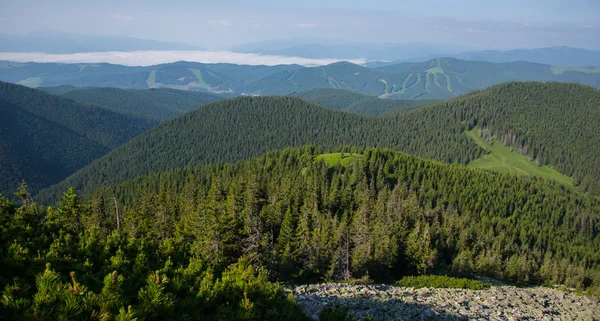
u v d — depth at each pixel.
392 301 34.47
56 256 14.93
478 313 31.73
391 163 166.50
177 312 11.66
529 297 42.00
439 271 72.56
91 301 8.73
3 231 17.08
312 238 59.53
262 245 50.41
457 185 163.75
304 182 114.38
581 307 39.06
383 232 67.44
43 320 7.61
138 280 13.43
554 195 186.50
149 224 75.56
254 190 82.25
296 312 16.28
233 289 14.50
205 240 48.53
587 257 135.75
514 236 137.50
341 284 43.53
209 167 195.62
